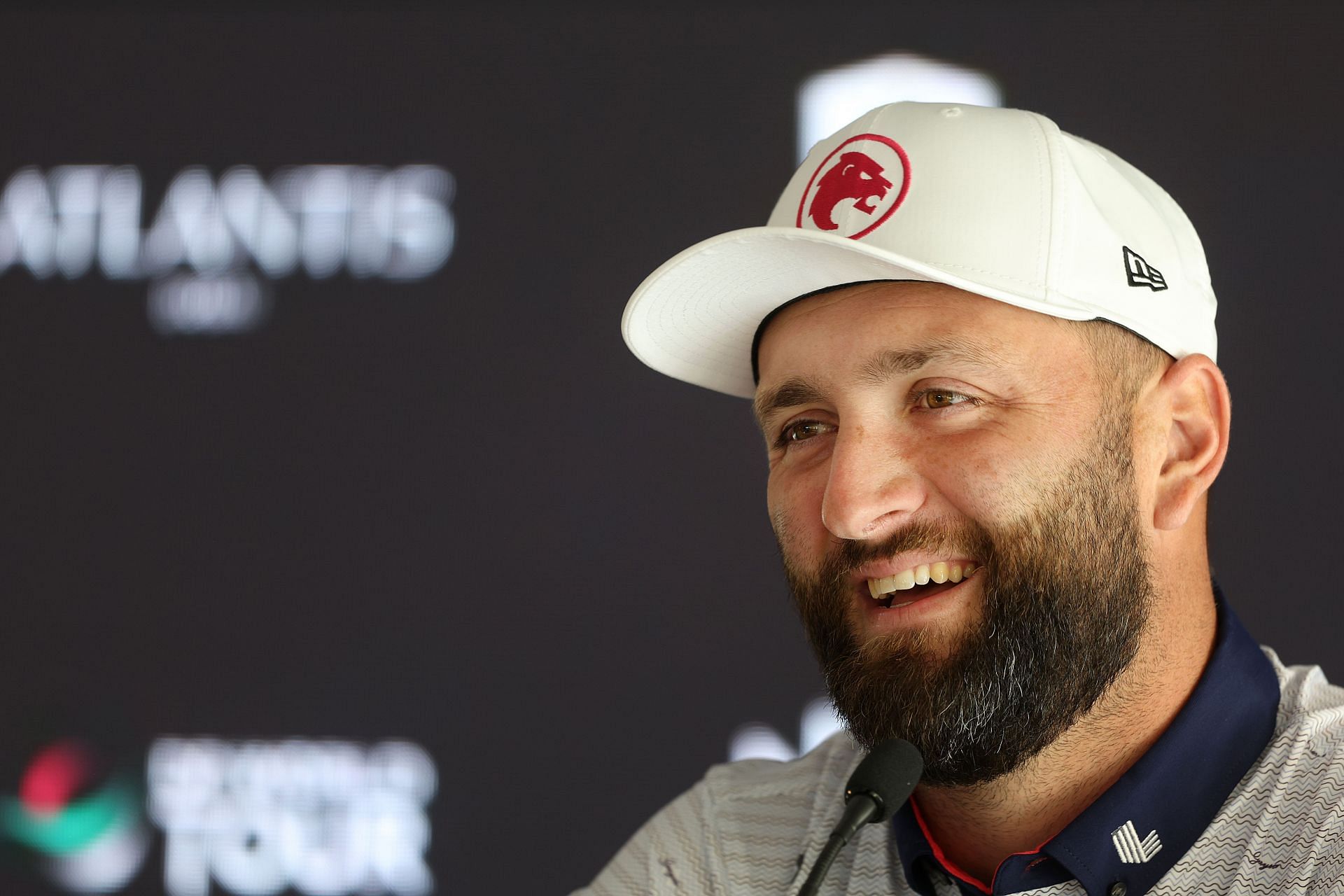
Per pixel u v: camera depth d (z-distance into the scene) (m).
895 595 4.22
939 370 4.08
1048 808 4.25
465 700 10.47
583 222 10.67
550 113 10.77
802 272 4.26
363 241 10.84
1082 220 4.15
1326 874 3.87
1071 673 4.04
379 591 10.61
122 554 10.80
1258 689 4.33
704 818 5.10
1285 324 9.76
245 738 10.61
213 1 11.09
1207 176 9.95
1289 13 10.00
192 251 10.96
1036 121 4.31
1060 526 4.03
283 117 10.98
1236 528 9.68
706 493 10.39
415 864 10.41
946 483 4.05
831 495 4.12
